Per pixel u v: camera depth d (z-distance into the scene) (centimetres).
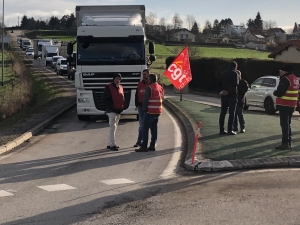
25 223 616
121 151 1150
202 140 1177
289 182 806
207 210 657
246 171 898
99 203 705
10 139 1268
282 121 1048
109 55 1622
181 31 12688
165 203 698
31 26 19125
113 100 1158
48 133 1466
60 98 2717
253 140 1168
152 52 1717
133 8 1836
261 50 9156
